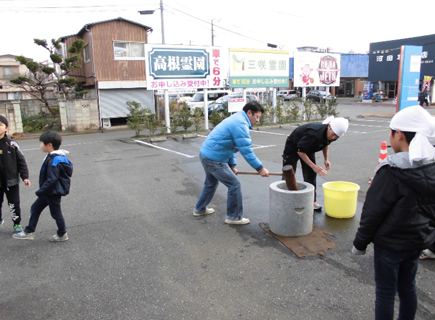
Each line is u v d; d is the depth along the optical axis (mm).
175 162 8711
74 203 5629
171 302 2941
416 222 2023
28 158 10141
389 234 2086
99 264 3615
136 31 17953
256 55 15094
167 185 6590
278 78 15859
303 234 4102
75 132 16750
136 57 18094
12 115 15758
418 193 1993
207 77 14250
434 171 1985
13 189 4203
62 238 4164
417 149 1941
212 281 3244
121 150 10867
